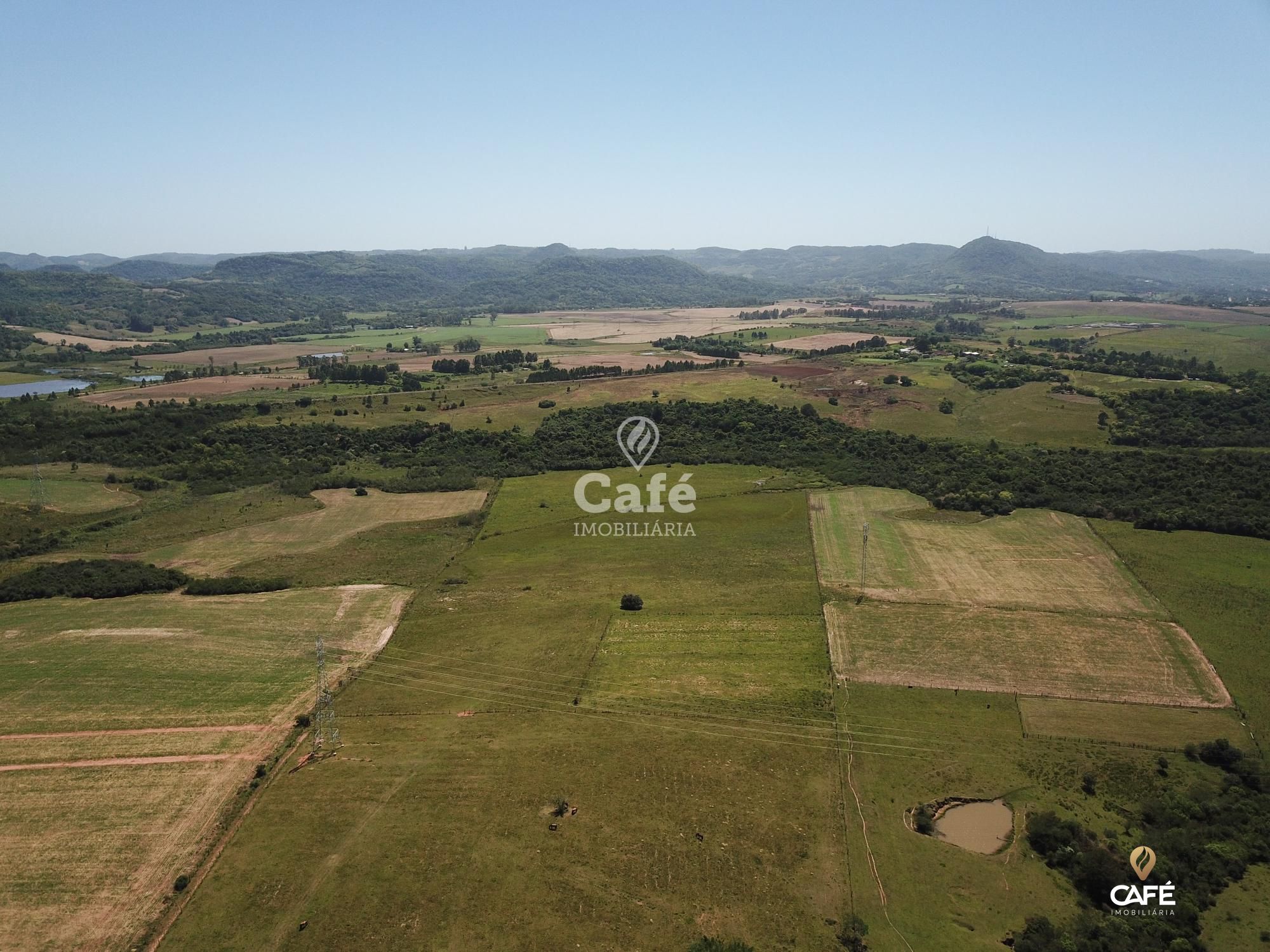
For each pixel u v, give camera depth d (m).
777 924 45.06
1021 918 46.19
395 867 49.09
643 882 47.94
